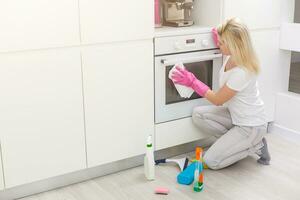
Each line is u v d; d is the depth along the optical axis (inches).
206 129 109.7
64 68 87.6
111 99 95.5
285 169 103.3
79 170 97.0
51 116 88.3
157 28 108.8
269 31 119.6
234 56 95.0
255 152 104.6
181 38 103.0
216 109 108.3
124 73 96.0
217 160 101.7
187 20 117.0
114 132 98.0
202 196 90.3
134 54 96.3
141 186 95.3
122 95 97.0
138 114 100.7
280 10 120.0
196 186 92.2
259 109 100.8
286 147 117.2
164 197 90.0
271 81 124.6
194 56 106.5
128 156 101.7
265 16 117.1
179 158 110.8
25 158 87.2
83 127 93.1
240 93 99.1
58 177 94.7
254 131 100.3
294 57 224.4
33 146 87.6
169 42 101.2
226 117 107.3
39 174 89.7
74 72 89.0
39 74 84.9
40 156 88.9
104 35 90.8
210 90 101.8
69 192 93.0
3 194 88.4
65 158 92.4
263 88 123.1
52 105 87.9
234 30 93.8
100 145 96.6
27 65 83.1
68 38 86.4
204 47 108.1
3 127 83.3
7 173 85.8
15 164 86.3
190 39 104.7
